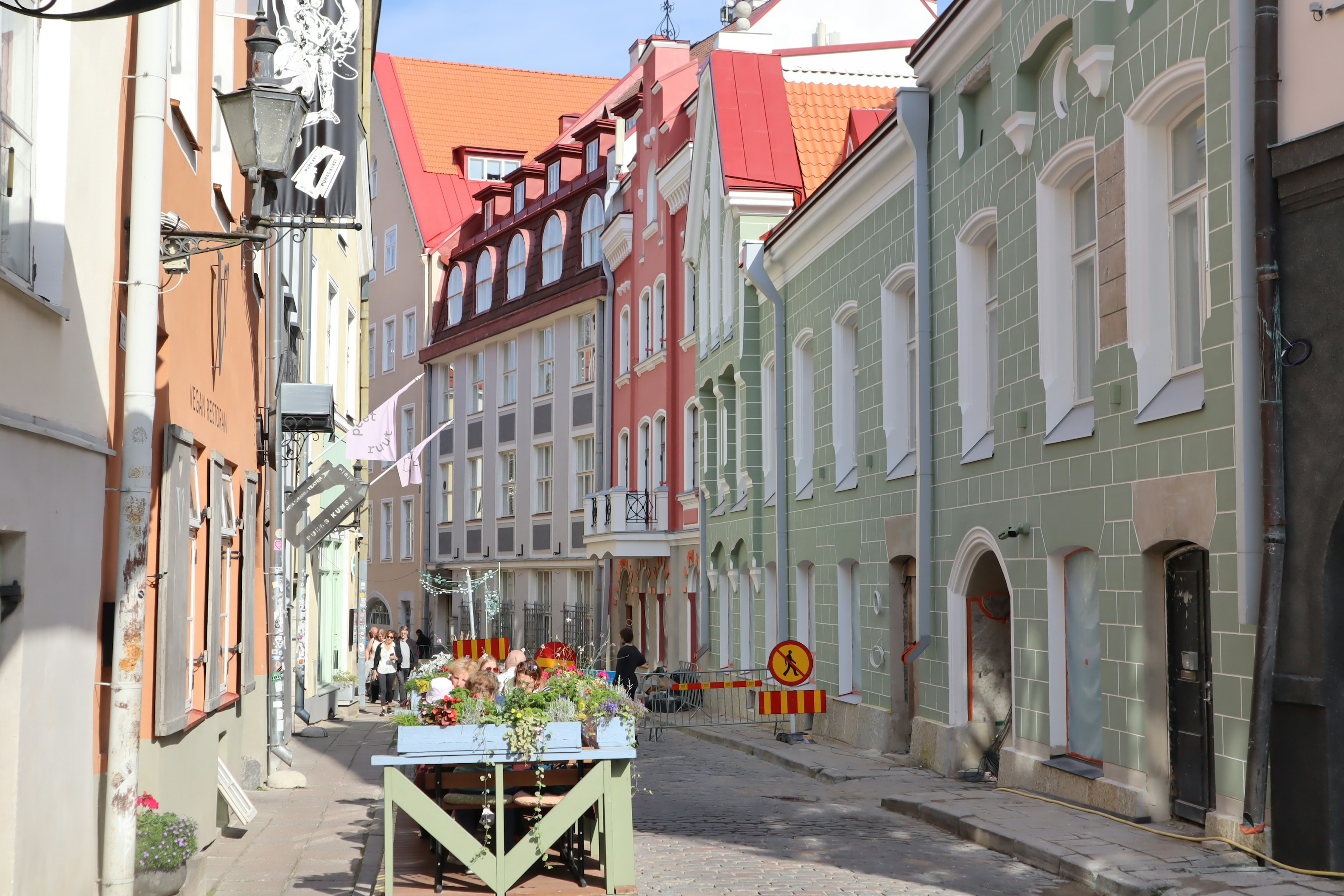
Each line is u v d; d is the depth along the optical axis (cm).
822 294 2167
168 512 891
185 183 1017
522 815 954
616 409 3700
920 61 1653
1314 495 884
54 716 669
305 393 1725
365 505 2622
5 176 615
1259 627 910
